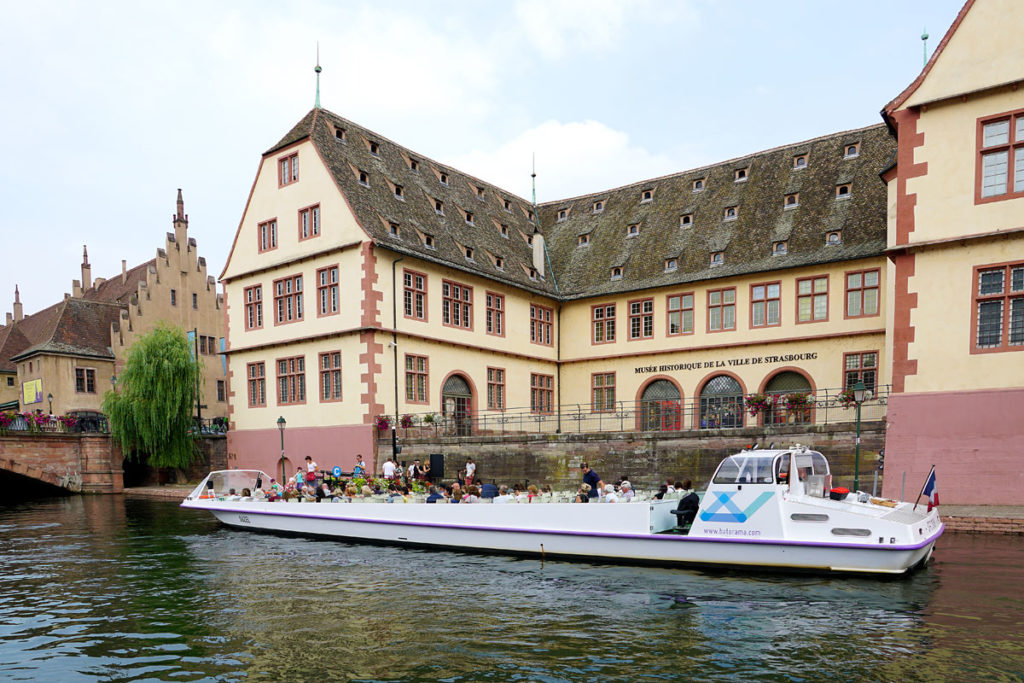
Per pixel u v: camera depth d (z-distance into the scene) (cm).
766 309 2744
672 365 2972
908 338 1622
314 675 718
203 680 713
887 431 1633
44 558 1384
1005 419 1491
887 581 1012
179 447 3027
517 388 3081
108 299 4341
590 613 916
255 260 2866
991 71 1532
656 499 1331
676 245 3097
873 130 2892
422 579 1154
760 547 1117
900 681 657
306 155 2680
